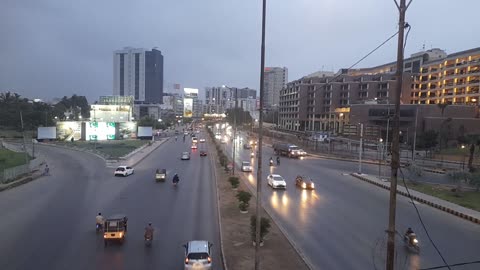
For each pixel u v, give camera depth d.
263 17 15.59
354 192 36.72
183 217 26.14
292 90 144.12
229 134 141.62
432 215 27.94
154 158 64.94
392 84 115.56
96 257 18.48
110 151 72.75
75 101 189.88
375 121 98.38
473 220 26.11
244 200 27.23
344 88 126.00
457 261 18.42
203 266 16.31
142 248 19.84
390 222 10.37
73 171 49.16
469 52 98.19
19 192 34.88
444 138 78.38
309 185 37.62
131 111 120.44
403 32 10.06
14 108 127.06
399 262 18.08
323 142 91.75
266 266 17.02
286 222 24.88
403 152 74.38
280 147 73.44
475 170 47.16
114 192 35.06
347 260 18.12
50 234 22.09
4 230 22.81
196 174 46.88
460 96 99.19
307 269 16.73
